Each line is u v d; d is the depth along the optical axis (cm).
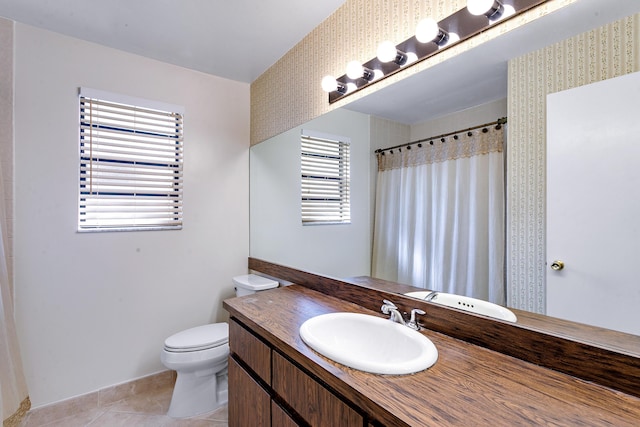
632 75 80
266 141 242
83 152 199
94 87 200
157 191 223
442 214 131
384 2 147
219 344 196
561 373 88
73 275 194
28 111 181
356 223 169
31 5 163
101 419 189
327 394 97
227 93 254
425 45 130
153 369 221
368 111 160
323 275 186
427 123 135
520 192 105
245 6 167
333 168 183
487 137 115
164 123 227
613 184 83
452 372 89
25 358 179
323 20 183
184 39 198
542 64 98
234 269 256
